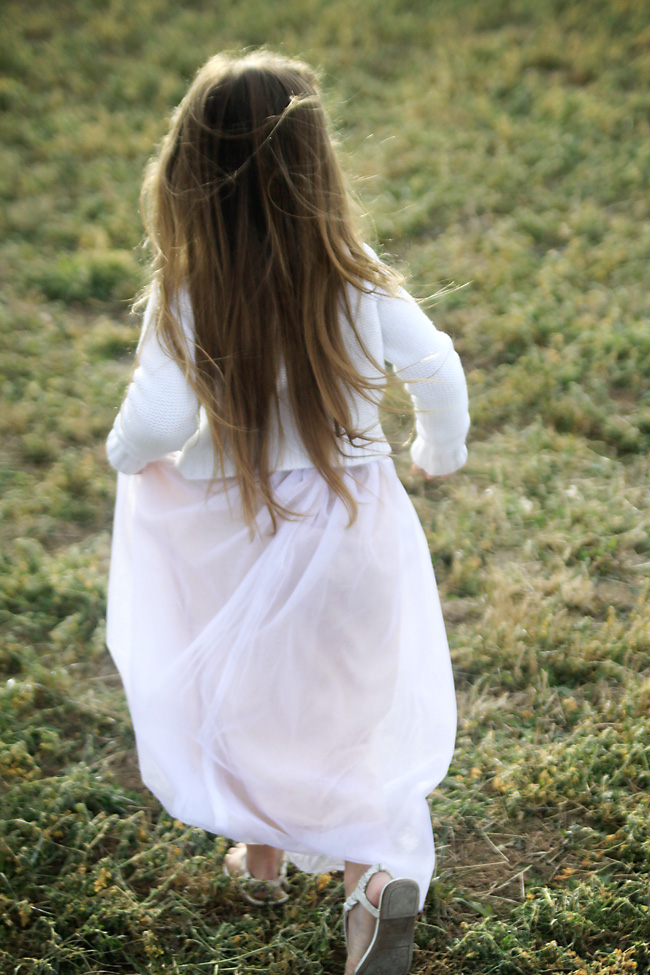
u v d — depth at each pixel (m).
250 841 1.98
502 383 4.50
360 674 1.95
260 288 1.72
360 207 1.90
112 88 8.05
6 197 6.49
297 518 1.87
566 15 9.09
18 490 3.93
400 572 2.00
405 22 9.12
